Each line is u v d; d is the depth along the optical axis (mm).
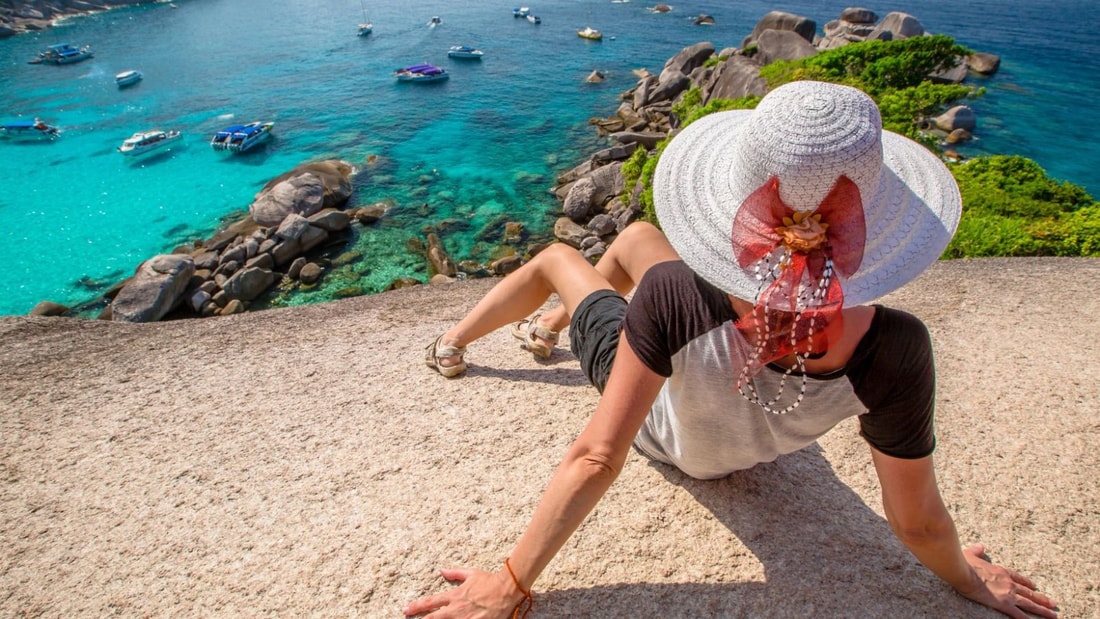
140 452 2600
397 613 1913
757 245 1293
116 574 2086
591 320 2064
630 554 2076
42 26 56594
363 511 2273
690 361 1478
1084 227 9016
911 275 1325
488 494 2324
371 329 3555
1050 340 3416
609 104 33062
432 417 2719
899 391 1337
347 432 2656
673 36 49750
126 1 68938
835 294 1243
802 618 1894
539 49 46250
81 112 33812
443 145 27984
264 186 24203
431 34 52500
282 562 2094
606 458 1515
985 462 2537
